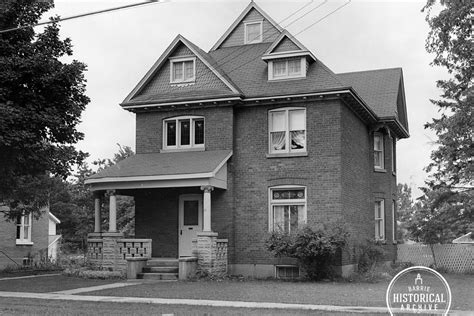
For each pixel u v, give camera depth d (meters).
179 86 25.30
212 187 22.38
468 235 32.88
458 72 21.59
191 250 24.06
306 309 13.66
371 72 31.47
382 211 28.70
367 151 27.69
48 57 20.33
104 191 24.44
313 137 23.22
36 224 35.59
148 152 25.42
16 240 34.00
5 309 13.61
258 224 23.58
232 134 24.11
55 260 34.25
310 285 19.69
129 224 42.91
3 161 20.06
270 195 23.64
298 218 23.23
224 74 24.94
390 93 29.31
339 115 22.91
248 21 28.44
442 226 28.52
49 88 19.91
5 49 19.95
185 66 25.44
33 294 17.03
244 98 23.88
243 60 26.62
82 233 51.84
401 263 27.84
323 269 21.81
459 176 25.83
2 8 19.81
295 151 23.53
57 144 21.16
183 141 25.16
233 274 23.42
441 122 23.31
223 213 23.75
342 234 21.14
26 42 20.50
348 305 14.48
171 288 18.42
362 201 26.12
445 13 19.70
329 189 22.75
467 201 26.86
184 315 12.64
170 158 24.23
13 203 26.61
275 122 24.00
